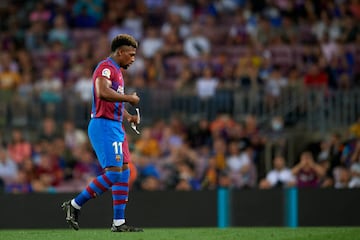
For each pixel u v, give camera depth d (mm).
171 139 57156
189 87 62094
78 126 60688
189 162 54344
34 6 71188
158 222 40125
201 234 29297
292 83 62562
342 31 69750
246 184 54344
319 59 66125
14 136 55625
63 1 71188
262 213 40781
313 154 56875
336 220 40719
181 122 59406
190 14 71375
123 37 29281
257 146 57562
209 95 61156
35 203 39562
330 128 61188
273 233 30000
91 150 55969
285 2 71750
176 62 65562
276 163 51281
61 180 53250
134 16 70312
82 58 64938
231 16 71438
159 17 70812
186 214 40375
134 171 48875
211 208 40500
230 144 56500
